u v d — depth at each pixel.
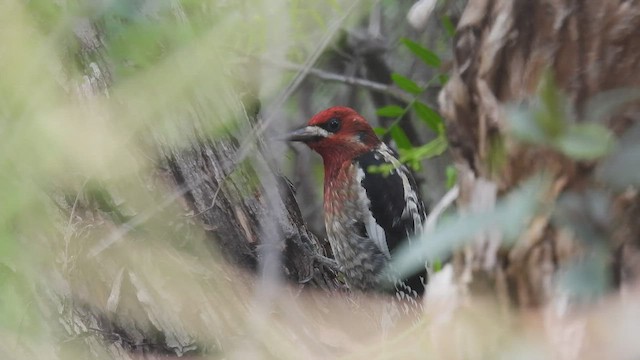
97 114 6.01
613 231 3.25
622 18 3.40
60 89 5.97
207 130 6.29
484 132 3.65
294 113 10.92
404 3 10.53
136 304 6.13
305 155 11.24
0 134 5.93
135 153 6.11
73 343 6.12
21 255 6.05
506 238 3.41
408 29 10.52
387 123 10.82
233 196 6.41
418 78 10.39
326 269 7.19
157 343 6.15
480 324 3.70
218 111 6.35
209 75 6.29
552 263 3.48
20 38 5.87
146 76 6.02
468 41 3.76
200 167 6.32
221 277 6.24
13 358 6.15
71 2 5.87
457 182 4.05
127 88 6.02
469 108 3.75
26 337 6.14
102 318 6.13
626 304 3.33
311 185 11.23
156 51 6.02
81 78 5.98
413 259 2.84
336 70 10.77
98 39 5.95
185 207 6.24
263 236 6.39
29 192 5.96
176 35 6.02
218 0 6.65
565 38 3.48
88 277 6.10
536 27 3.54
